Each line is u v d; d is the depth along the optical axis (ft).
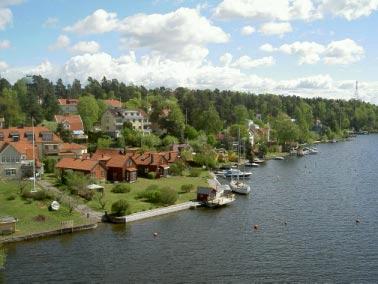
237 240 245.86
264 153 608.60
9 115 572.51
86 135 568.00
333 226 271.90
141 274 200.23
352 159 597.11
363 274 200.34
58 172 367.66
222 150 586.04
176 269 205.77
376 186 398.62
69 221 262.88
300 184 412.36
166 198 314.35
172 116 629.10
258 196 359.05
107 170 390.21
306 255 223.10
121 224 274.36
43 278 195.62
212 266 209.26
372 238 248.52
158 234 255.50
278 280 194.18
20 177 367.86
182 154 489.26
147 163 419.33
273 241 244.42
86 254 223.51
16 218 263.90
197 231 261.85
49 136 450.71
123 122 627.46
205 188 329.93
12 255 221.66
